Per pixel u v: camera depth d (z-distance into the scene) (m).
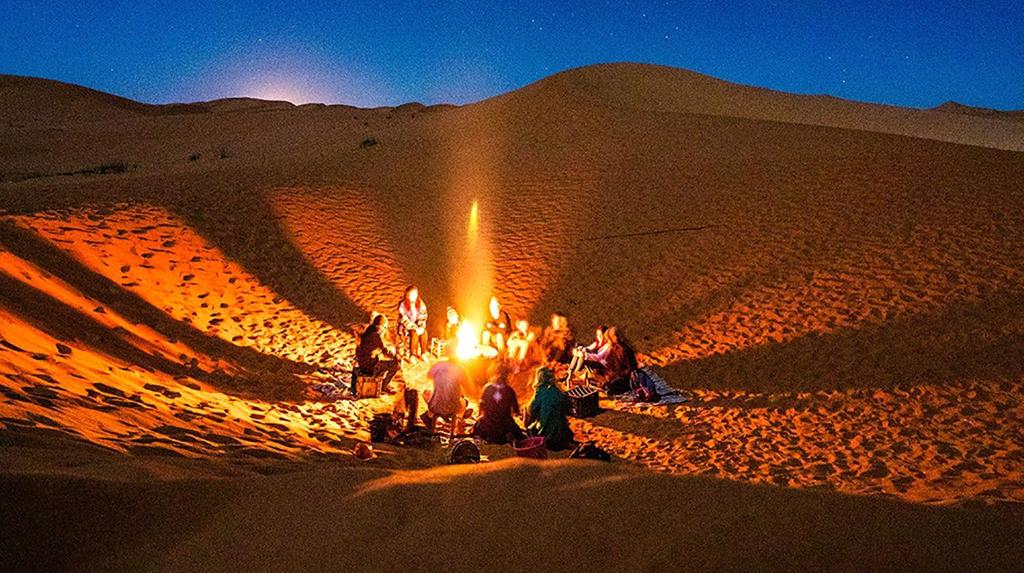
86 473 4.38
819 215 18.36
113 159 49.81
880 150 23.89
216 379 10.48
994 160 21.34
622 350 11.73
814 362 12.02
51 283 11.75
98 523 3.91
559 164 25.52
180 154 51.00
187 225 17.53
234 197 20.28
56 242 14.24
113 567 3.61
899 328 12.73
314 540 3.61
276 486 4.25
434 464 8.28
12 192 19.08
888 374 11.27
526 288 16.39
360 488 4.14
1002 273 14.25
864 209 18.38
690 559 3.15
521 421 10.85
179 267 15.27
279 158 34.28
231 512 4.02
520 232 19.47
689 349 13.14
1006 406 9.86
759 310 14.20
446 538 3.51
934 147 23.72
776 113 47.53
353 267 17.00
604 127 30.84
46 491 4.01
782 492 3.77
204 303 14.07
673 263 16.80
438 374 9.64
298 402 10.30
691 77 50.78
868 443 9.03
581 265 17.30
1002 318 12.56
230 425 8.00
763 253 16.69
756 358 12.45
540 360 12.58
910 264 15.15
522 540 3.44
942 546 3.23
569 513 3.61
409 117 52.81
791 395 10.98
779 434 9.59
